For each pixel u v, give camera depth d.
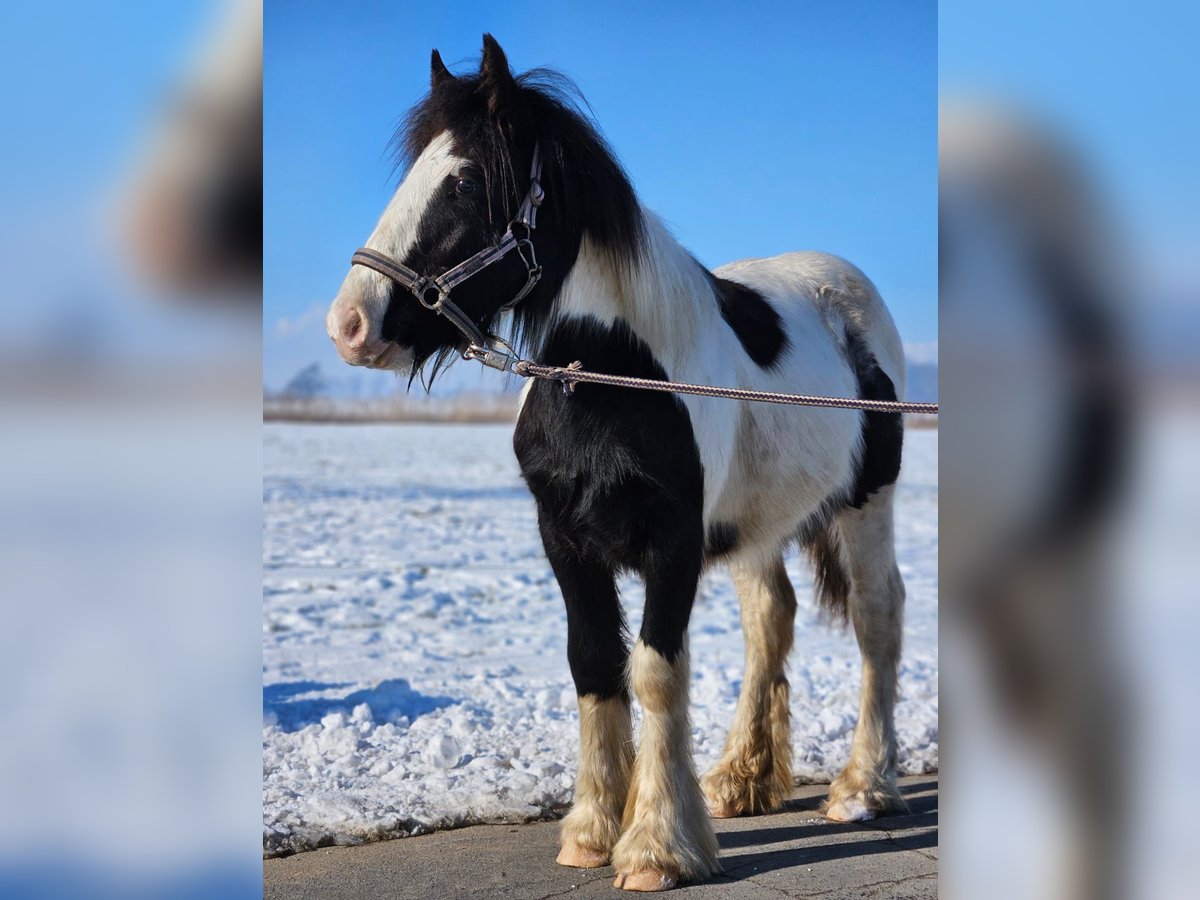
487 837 3.44
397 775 3.92
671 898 2.90
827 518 4.00
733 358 3.42
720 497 3.47
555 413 3.03
